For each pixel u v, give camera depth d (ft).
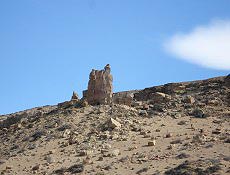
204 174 144.87
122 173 159.74
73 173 167.53
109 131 202.80
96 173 162.91
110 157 177.27
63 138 205.16
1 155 202.39
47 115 245.04
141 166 162.81
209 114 216.95
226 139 176.45
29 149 200.95
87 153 183.83
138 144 187.01
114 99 248.52
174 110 228.63
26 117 271.69
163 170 155.33
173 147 176.55
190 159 160.66
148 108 235.40
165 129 201.67
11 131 236.22
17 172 178.70
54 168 175.63
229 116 212.23
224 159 155.33
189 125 203.92
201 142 176.24
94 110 230.07
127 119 216.13
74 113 230.68
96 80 242.58
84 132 205.98
